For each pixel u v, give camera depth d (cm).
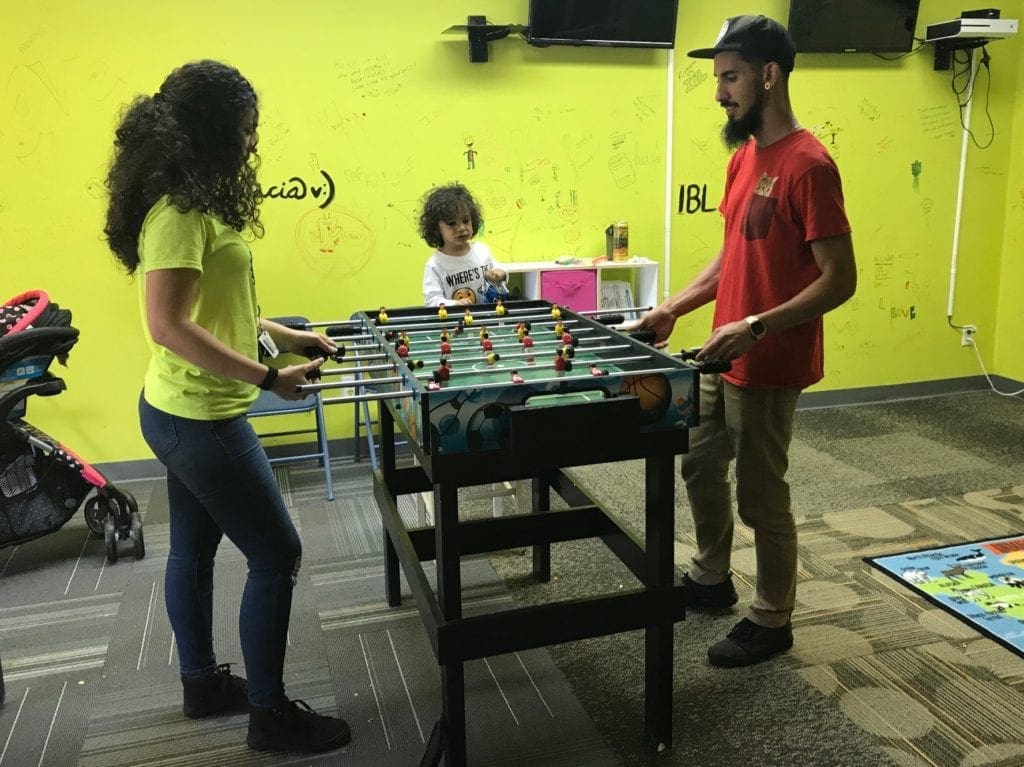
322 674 219
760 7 407
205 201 154
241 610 181
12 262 347
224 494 171
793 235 198
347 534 309
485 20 365
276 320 353
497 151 388
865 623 235
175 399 167
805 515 310
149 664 226
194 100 153
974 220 465
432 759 170
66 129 341
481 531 220
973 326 479
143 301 165
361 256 382
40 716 204
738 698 204
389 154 376
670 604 178
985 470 354
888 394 473
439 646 165
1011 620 233
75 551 301
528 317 246
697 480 235
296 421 392
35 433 286
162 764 186
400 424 195
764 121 200
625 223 394
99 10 335
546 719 199
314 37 357
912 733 189
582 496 232
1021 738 186
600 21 374
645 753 186
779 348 200
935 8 432
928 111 442
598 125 397
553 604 173
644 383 162
